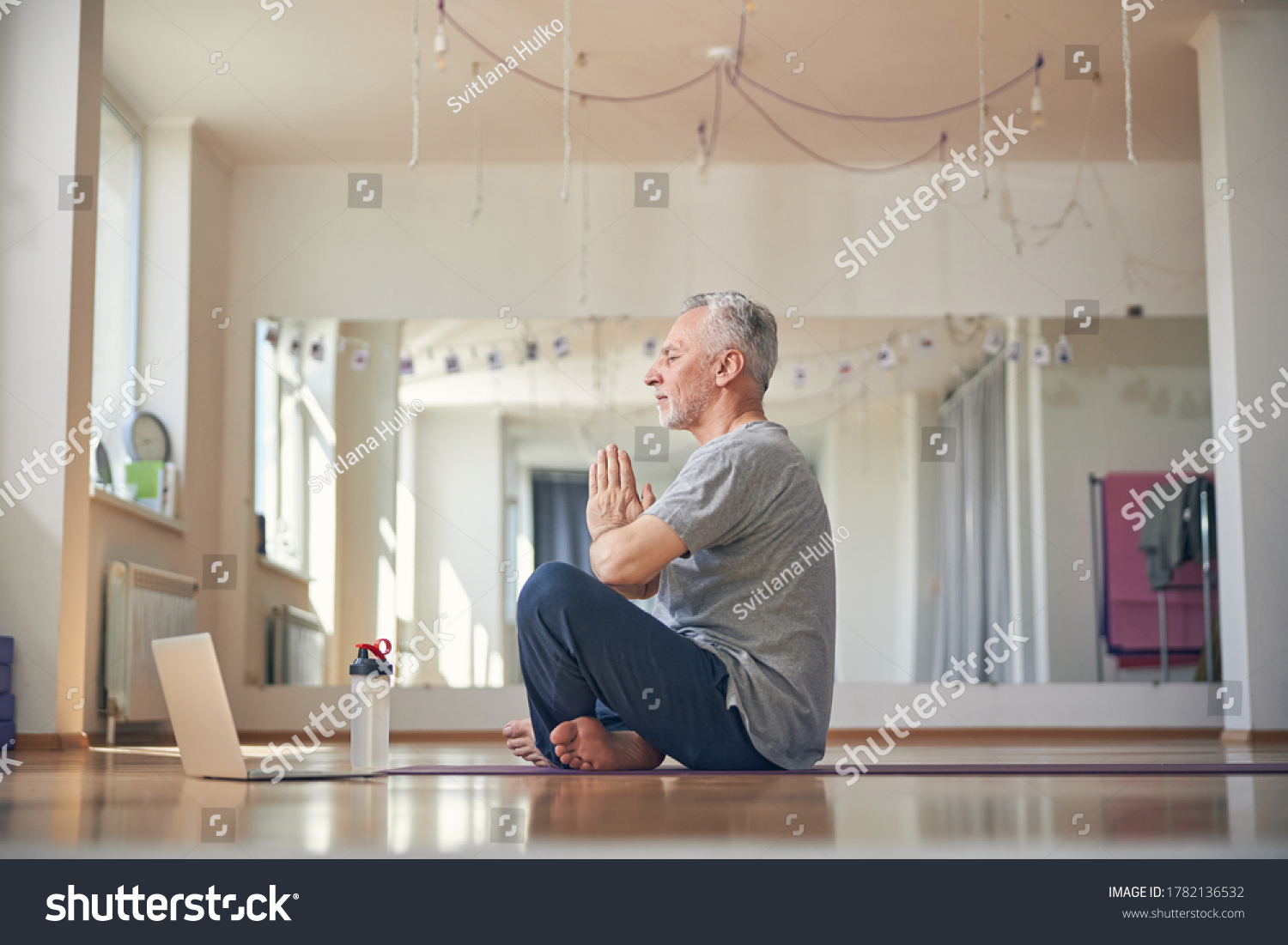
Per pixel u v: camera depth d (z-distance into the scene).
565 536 5.64
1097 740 4.91
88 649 4.41
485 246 5.83
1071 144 5.70
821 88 5.19
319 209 5.82
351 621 5.55
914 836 1.16
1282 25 4.64
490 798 1.55
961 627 5.57
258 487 5.64
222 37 4.77
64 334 3.75
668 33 4.77
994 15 4.62
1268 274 4.54
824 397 5.74
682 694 1.95
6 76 3.85
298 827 1.23
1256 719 4.38
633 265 5.84
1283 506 4.43
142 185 5.32
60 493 3.69
